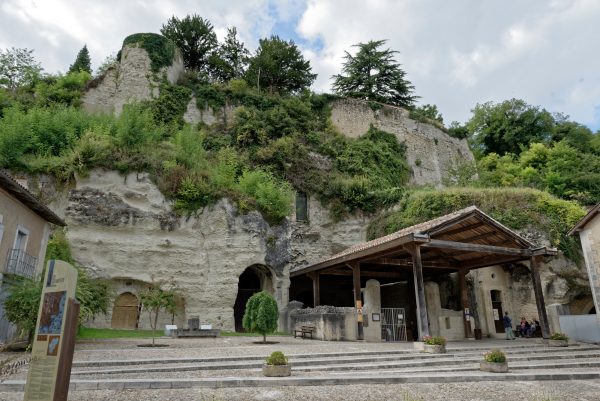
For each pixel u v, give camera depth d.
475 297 23.86
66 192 22.88
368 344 15.53
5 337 13.91
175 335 18.25
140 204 23.36
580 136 50.66
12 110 27.03
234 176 27.88
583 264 24.09
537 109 52.03
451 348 14.38
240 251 23.97
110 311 21.86
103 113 30.20
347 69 47.75
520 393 8.33
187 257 23.36
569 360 13.01
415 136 42.38
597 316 17.88
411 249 15.63
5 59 38.47
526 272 24.19
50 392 4.61
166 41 37.81
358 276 19.06
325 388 8.34
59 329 4.83
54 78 38.16
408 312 22.67
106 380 7.98
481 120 53.84
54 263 5.35
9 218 14.79
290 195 28.38
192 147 27.31
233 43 44.75
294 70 43.97
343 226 31.56
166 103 34.72
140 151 24.89
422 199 28.38
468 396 8.01
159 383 7.96
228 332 21.69
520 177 39.00
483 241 18.67
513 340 19.39
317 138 35.84
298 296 30.33
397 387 8.61
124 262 22.25
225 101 36.59
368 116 41.22
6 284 14.20
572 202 27.52
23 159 23.06
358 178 33.81
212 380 8.17
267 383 8.39
